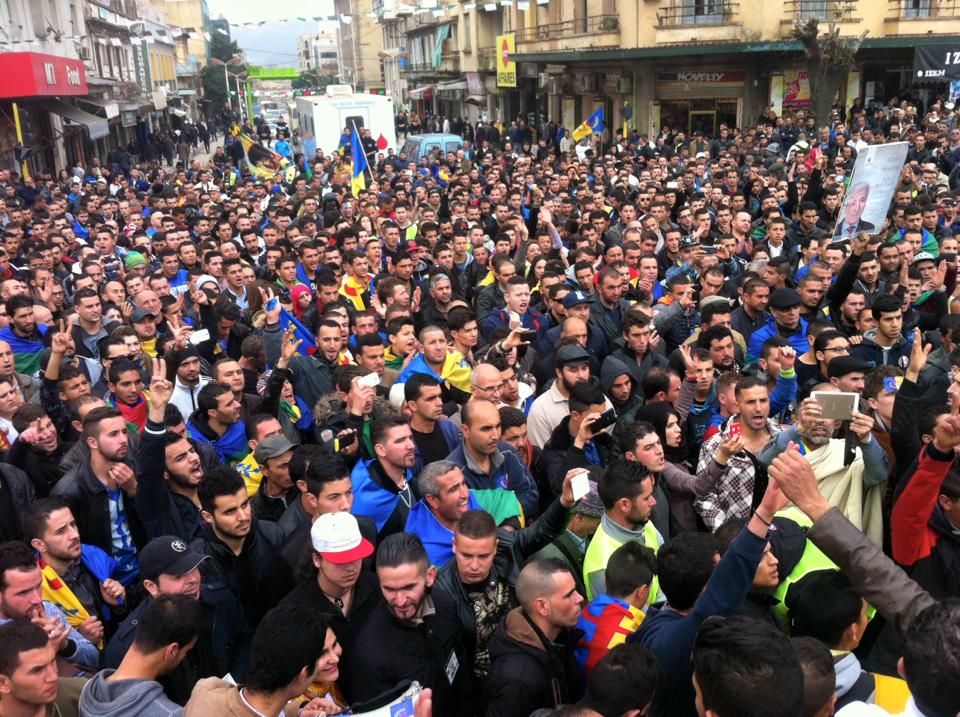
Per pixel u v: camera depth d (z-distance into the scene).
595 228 12.80
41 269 11.31
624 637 3.99
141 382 7.19
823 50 27.12
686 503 5.67
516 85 43.44
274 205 17.61
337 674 3.87
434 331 7.47
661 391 6.56
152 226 16.62
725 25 31.09
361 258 10.83
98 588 5.03
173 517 5.52
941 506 4.32
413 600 3.94
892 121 25.28
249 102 86.38
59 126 34.03
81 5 36.12
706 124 33.41
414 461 6.00
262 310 9.38
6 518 5.50
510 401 6.96
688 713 3.45
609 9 34.66
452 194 18.95
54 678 3.54
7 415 6.84
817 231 12.62
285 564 4.74
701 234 12.59
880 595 3.04
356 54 97.38
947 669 2.43
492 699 3.85
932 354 7.31
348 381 6.77
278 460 5.61
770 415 6.84
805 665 3.04
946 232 12.80
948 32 30.45
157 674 3.75
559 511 4.60
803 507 3.19
